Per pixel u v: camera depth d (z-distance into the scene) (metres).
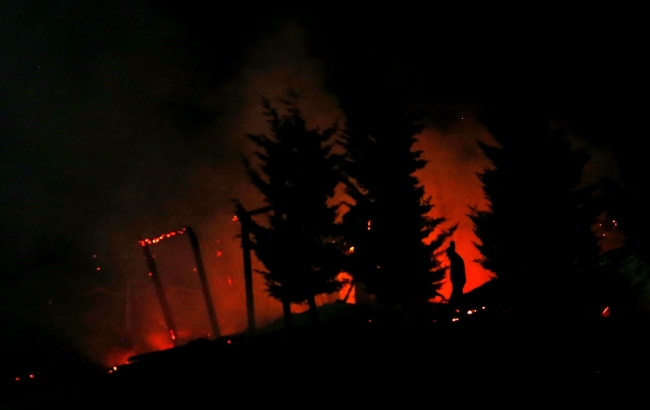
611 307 12.77
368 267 14.55
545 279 14.25
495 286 14.97
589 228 14.52
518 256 14.65
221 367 10.96
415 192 14.44
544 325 11.70
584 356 9.48
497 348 10.40
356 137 14.49
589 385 8.36
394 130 14.32
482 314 13.28
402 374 9.46
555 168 14.72
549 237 14.38
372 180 14.32
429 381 9.12
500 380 8.89
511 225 14.75
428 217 14.67
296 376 9.94
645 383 8.14
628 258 13.27
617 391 8.05
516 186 14.81
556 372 8.95
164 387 10.29
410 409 8.17
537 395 8.25
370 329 12.70
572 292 13.70
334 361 10.53
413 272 14.05
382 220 14.23
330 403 8.66
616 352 9.49
